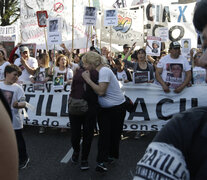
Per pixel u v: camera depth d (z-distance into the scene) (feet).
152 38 22.65
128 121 17.88
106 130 12.32
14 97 12.30
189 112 2.96
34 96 19.22
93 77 12.05
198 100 17.35
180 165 2.66
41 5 28.30
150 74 18.17
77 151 13.52
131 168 13.19
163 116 17.65
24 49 20.33
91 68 12.26
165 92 17.58
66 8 28.14
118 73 20.04
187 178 2.68
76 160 13.57
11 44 36.65
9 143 3.11
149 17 27.07
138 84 17.81
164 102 17.63
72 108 12.34
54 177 12.28
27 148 15.88
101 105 12.38
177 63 17.08
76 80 12.41
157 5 26.99
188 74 17.04
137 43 27.48
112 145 13.28
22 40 28.78
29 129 19.89
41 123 18.89
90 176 12.39
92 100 12.17
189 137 2.74
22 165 13.15
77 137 13.14
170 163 2.67
